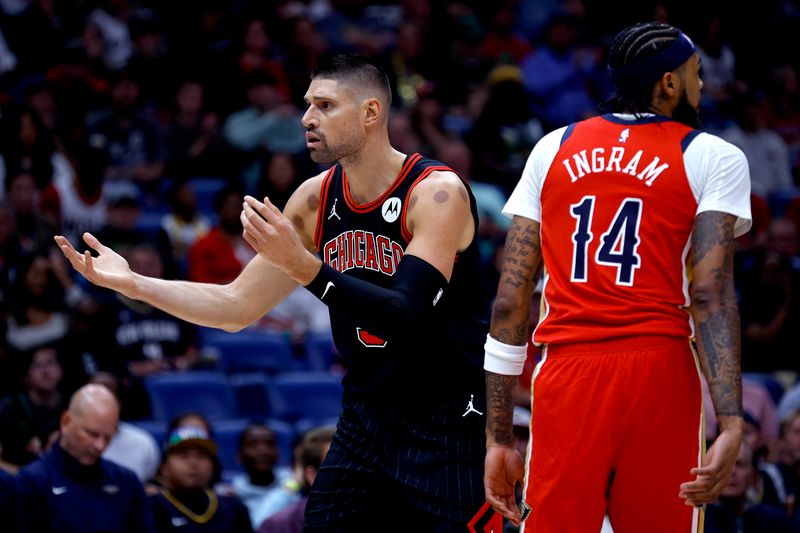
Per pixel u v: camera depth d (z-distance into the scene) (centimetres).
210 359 1258
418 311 492
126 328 1214
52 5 1798
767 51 2088
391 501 546
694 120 479
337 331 546
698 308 441
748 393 1207
